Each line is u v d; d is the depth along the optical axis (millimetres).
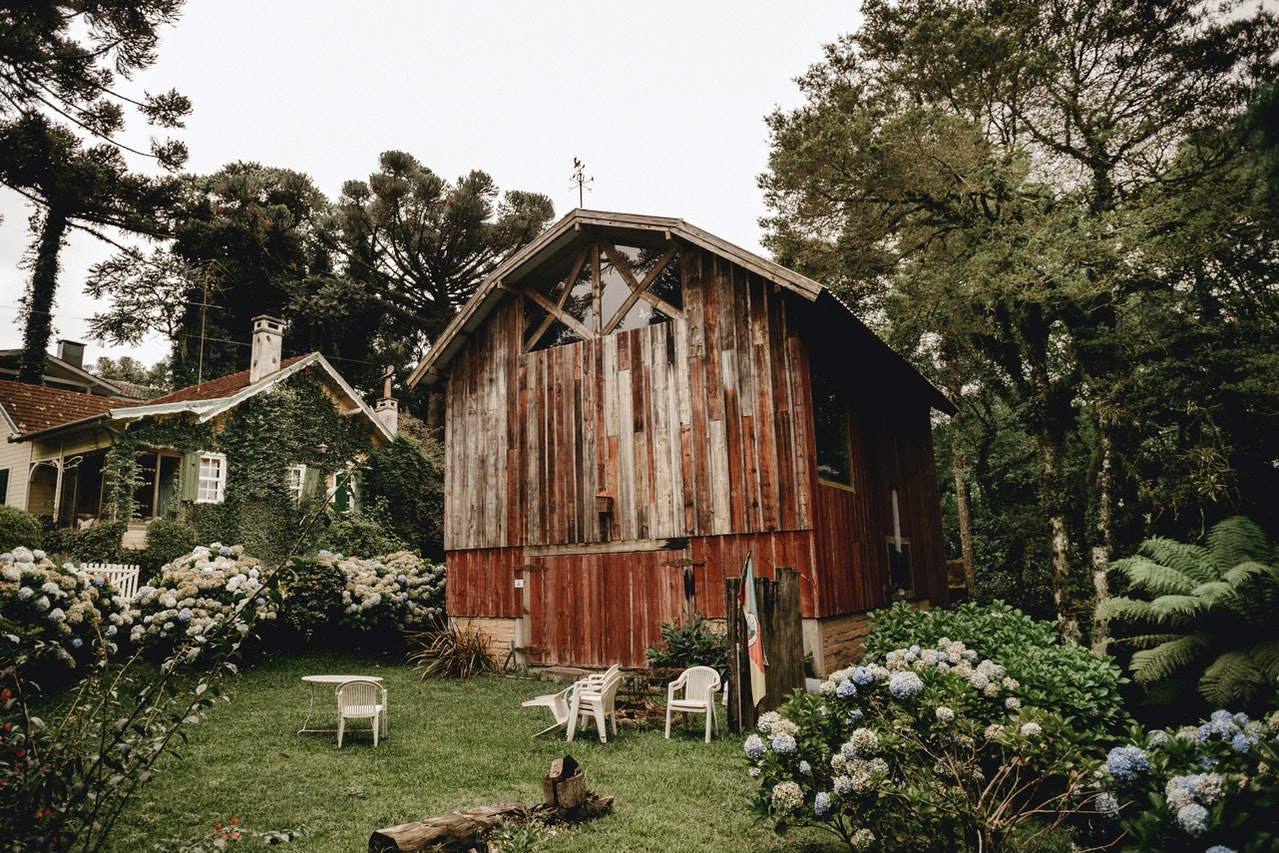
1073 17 14578
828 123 15836
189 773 6566
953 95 15789
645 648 11133
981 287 13156
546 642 12195
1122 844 3592
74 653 9305
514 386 13273
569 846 4980
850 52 17797
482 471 13453
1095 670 6016
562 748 7680
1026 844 4633
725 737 7957
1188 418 11906
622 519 11672
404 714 9305
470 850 4879
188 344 32000
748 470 10656
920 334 16500
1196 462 11305
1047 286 13305
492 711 9539
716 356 11188
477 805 5883
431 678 12055
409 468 22422
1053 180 14484
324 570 13469
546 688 11070
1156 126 13141
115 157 16250
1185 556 8102
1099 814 3693
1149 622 8039
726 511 10742
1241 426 11594
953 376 20672
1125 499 12961
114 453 17125
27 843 3479
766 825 5332
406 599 14148
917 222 16344
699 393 11250
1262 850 2752
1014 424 20266
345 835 5219
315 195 34719
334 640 13797
